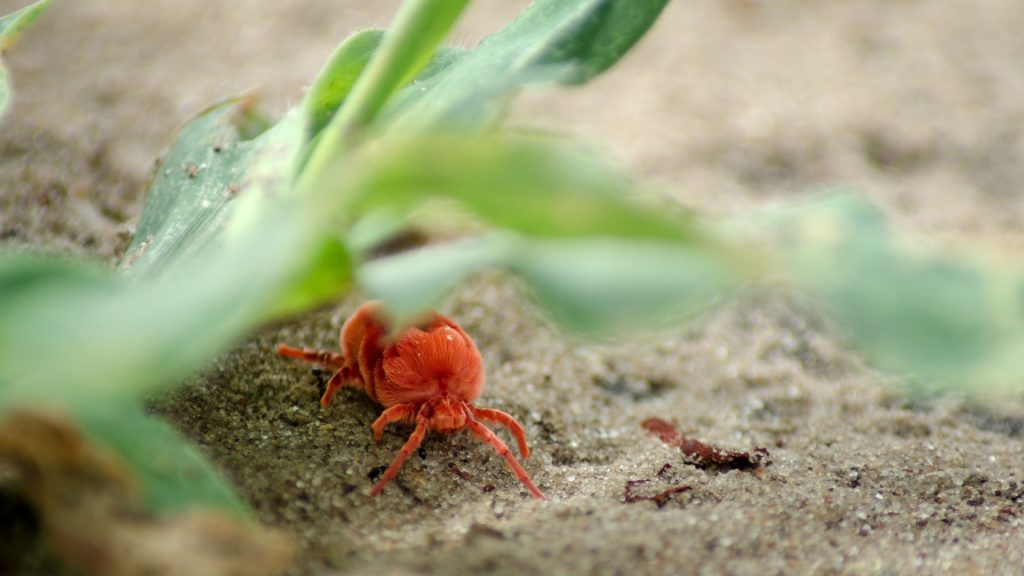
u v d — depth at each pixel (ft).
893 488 0.59
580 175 0.48
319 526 0.55
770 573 0.54
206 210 0.57
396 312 0.50
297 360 0.61
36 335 0.48
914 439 0.63
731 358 0.67
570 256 0.48
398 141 0.48
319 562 0.53
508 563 0.54
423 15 0.53
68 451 0.50
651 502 0.57
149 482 0.51
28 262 0.49
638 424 0.63
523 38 0.56
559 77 0.55
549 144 0.48
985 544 0.57
